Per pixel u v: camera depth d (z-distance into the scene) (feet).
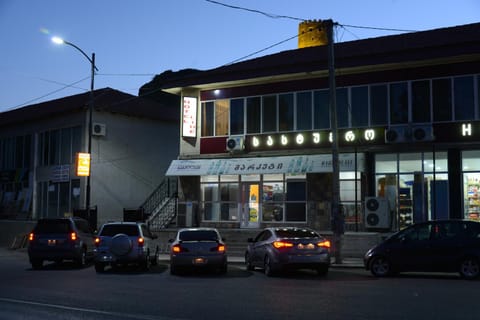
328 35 69.56
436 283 47.65
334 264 66.39
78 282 50.44
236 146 92.32
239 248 84.07
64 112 118.62
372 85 84.07
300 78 89.71
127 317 32.01
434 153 78.95
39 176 126.72
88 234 72.95
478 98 77.66
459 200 77.87
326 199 86.28
